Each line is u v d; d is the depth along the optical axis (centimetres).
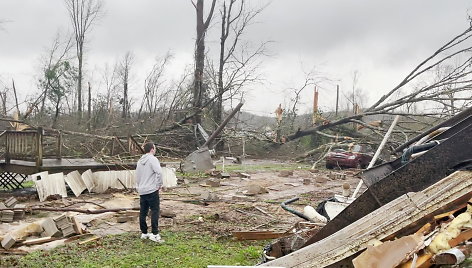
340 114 3014
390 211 339
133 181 1205
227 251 630
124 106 3384
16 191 1143
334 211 633
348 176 1762
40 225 693
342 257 329
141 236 695
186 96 2814
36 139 1102
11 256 587
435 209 312
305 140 2889
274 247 511
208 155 1714
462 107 1661
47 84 2912
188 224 813
